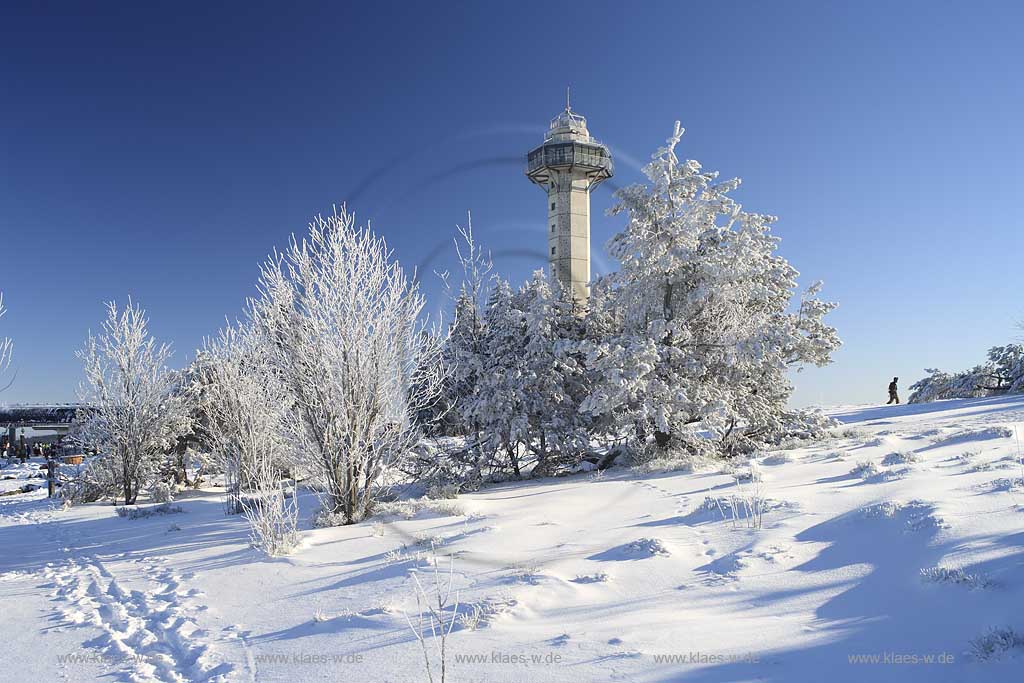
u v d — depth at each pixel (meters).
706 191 19.41
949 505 7.19
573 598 6.24
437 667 4.68
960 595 4.84
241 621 6.71
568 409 18.88
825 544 7.03
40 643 6.41
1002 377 34.59
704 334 19.83
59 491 24.11
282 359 13.10
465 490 16.20
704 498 10.71
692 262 18.81
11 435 45.88
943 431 16.61
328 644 5.59
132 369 23.36
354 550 9.41
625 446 19.30
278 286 13.12
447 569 7.58
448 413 18.31
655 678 4.12
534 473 18.56
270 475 11.75
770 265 19.62
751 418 19.58
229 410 16.62
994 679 3.50
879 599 5.26
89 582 9.22
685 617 5.44
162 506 17.55
